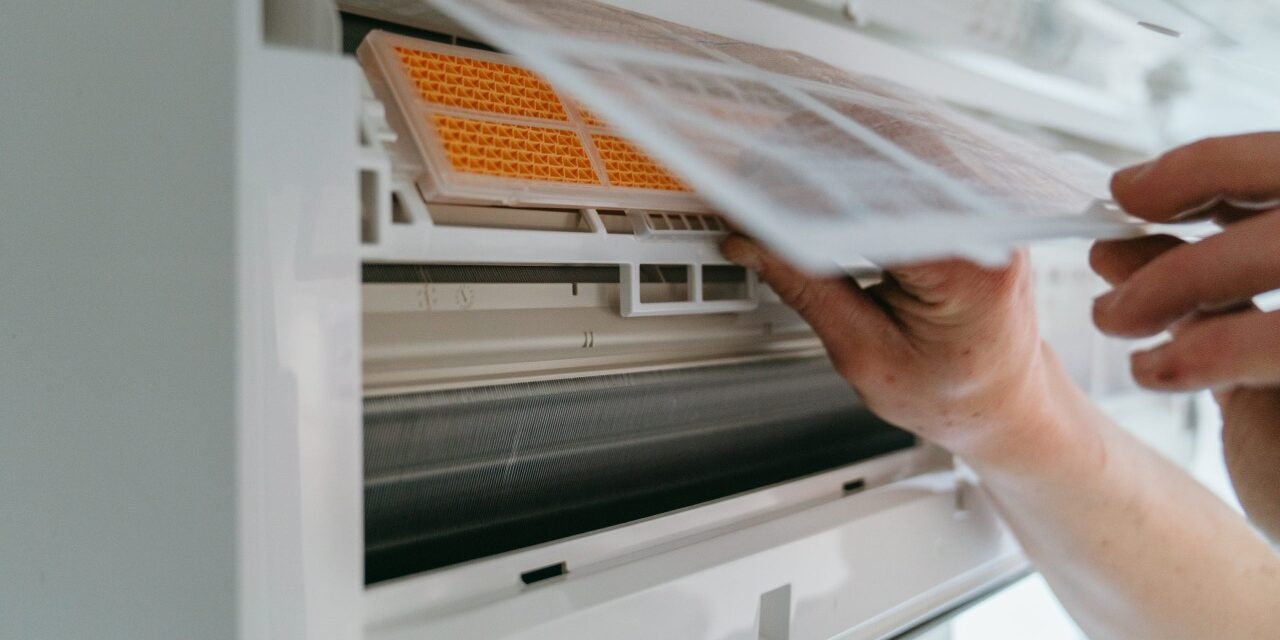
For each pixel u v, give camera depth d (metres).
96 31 0.31
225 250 0.25
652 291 0.53
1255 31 0.82
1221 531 0.67
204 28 0.26
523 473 0.50
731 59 0.43
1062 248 1.13
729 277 0.59
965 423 0.55
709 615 0.51
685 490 0.64
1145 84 0.97
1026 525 0.70
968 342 0.47
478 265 0.44
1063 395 0.64
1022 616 1.18
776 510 0.62
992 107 0.87
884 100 0.48
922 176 0.31
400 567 0.47
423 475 0.44
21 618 0.37
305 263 0.26
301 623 0.26
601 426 0.53
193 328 0.27
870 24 0.73
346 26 0.45
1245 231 0.33
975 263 0.41
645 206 0.43
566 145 0.41
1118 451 0.65
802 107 0.36
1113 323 0.38
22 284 0.36
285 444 0.26
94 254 0.31
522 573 0.46
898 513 0.68
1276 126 1.14
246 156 0.24
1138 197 0.39
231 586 0.25
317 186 0.26
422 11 0.45
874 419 0.80
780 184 0.23
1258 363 0.31
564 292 0.49
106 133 0.30
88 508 0.32
